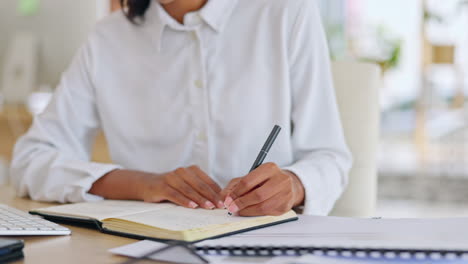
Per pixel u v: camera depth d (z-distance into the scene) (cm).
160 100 130
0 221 81
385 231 75
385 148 707
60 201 115
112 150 137
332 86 127
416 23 737
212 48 127
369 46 721
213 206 92
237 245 67
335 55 716
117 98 135
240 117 125
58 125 137
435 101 618
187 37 129
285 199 86
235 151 125
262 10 127
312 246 66
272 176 88
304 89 125
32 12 318
